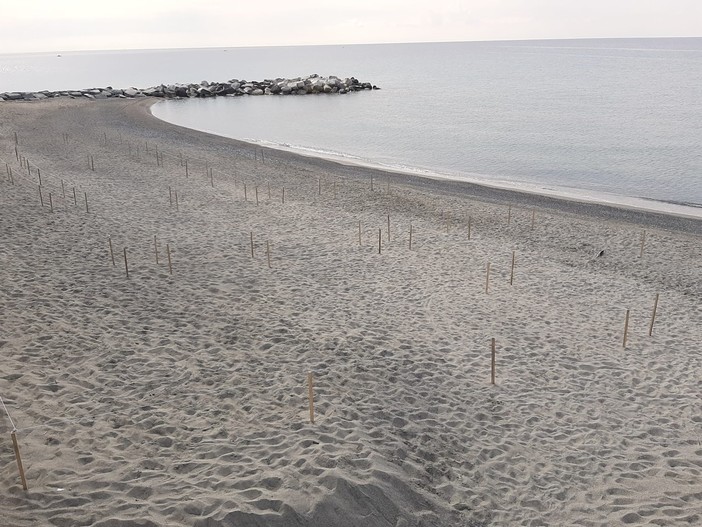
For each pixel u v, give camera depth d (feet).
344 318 40.19
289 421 26.37
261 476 21.49
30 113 156.87
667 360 36.65
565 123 173.68
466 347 37.11
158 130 144.56
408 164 120.16
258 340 35.58
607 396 32.24
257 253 53.36
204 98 264.31
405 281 48.67
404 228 65.46
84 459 22.04
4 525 17.88
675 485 24.82
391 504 20.94
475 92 274.98
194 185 81.35
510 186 99.55
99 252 48.98
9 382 27.48
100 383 28.68
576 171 112.47
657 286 50.57
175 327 36.35
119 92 253.44
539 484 24.44
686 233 68.54
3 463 21.33
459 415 29.25
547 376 34.12
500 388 32.37
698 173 108.78
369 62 593.01
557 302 45.70
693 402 31.78
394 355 34.99
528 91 273.54
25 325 33.88
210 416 26.55
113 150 105.70
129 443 23.65
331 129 170.60
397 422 27.71
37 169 80.12
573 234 66.08
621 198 91.66
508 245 60.75
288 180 91.04
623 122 173.06
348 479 21.29
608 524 22.17
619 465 26.14
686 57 572.51
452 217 72.02
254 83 293.84
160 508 19.25
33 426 24.06
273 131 166.61
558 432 28.50
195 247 53.42
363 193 83.46
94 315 36.65
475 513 22.06
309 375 25.73
